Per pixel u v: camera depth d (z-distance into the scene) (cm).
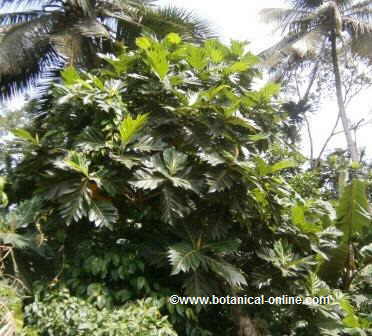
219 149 341
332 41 1236
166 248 337
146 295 324
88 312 286
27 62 777
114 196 337
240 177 337
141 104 370
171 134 351
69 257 347
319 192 640
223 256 359
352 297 427
